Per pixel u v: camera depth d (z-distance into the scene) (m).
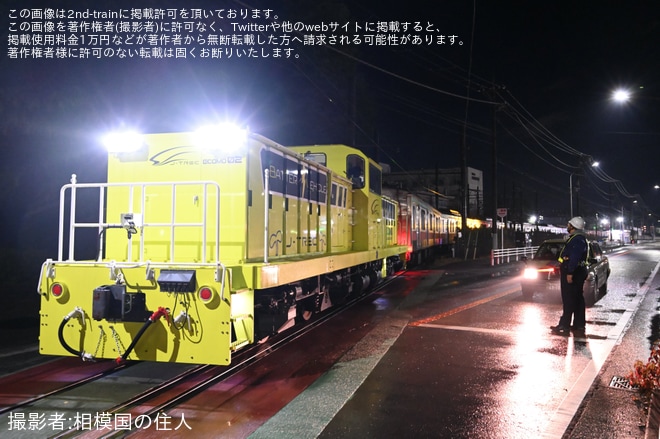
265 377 6.22
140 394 5.52
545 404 5.27
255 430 4.59
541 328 9.15
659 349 5.74
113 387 5.78
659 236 120.44
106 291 5.32
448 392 5.66
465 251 30.34
